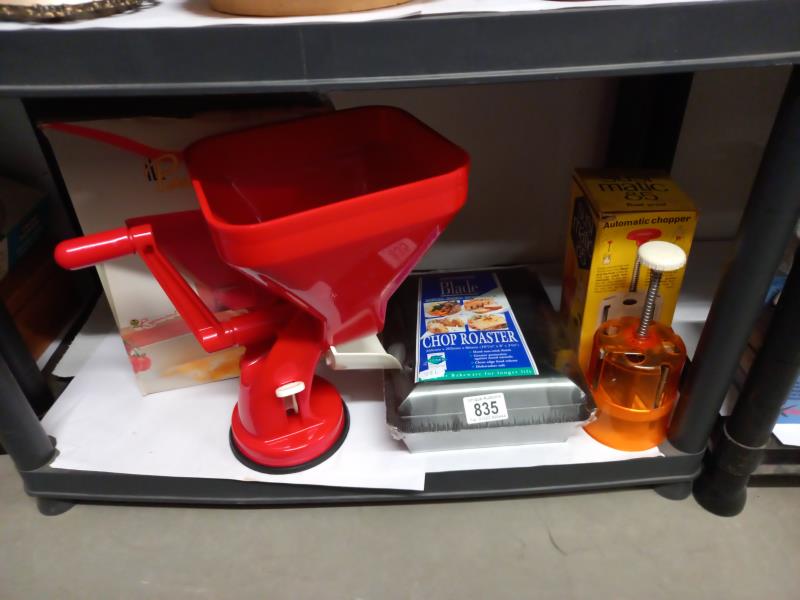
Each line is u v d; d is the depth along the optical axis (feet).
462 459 2.03
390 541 2.05
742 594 1.88
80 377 2.40
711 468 2.08
